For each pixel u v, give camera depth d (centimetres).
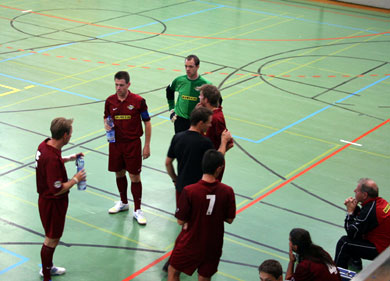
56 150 531
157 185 820
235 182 840
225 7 2292
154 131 1030
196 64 735
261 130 1070
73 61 1452
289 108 1201
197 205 468
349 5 2427
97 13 2055
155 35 1778
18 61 1420
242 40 1781
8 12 1989
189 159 543
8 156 880
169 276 505
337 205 783
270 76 1425
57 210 545
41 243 648
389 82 1420
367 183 579
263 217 737
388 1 2325
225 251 652
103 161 889
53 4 2186
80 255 627
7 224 684
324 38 1864
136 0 2352
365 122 1141
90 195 777
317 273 459
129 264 616
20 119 1046
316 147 1001
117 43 1656
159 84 1309
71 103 1154
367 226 576
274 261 460
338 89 1347
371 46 1781
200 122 538
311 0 2486
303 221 731
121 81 648
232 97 1252
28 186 788
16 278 574
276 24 2033
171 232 692
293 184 844
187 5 2295
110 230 688
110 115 673
